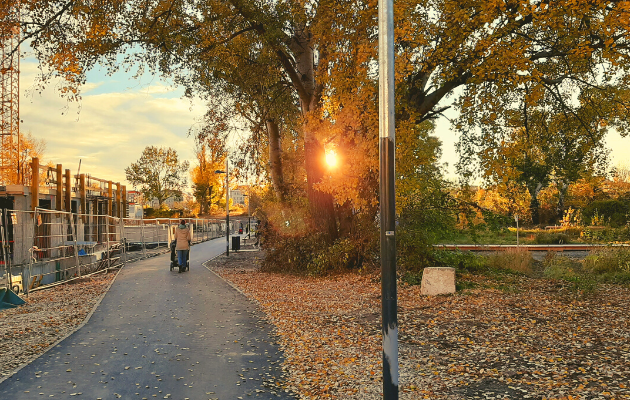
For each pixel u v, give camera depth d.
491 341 7.70
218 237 59.34
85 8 14.83
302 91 18.48
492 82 13.06
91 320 9.91
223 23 16.66
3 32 15.13
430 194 16.11
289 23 16.27
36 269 16.12
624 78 14.79
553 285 12.34
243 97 19.41
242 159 21.16
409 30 12.08
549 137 17.06
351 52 13.93
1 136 64.50
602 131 16.58
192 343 8.09
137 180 82.19
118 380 6.23
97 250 23.45
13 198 32.19
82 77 15.55
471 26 12.27
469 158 14.66
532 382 5.88
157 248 35.69
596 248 18.12
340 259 17.45
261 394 5.86
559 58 15.56
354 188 14.29
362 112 13.80
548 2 11.79
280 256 20.19
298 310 11.01
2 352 7.47
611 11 11.39
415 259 15.33
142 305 11.66
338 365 6.96
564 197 47.09
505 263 17.31
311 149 18.64
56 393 5.74
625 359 6.42
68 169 35.59
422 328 8.73
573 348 7.05
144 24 15.77
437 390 5.82
